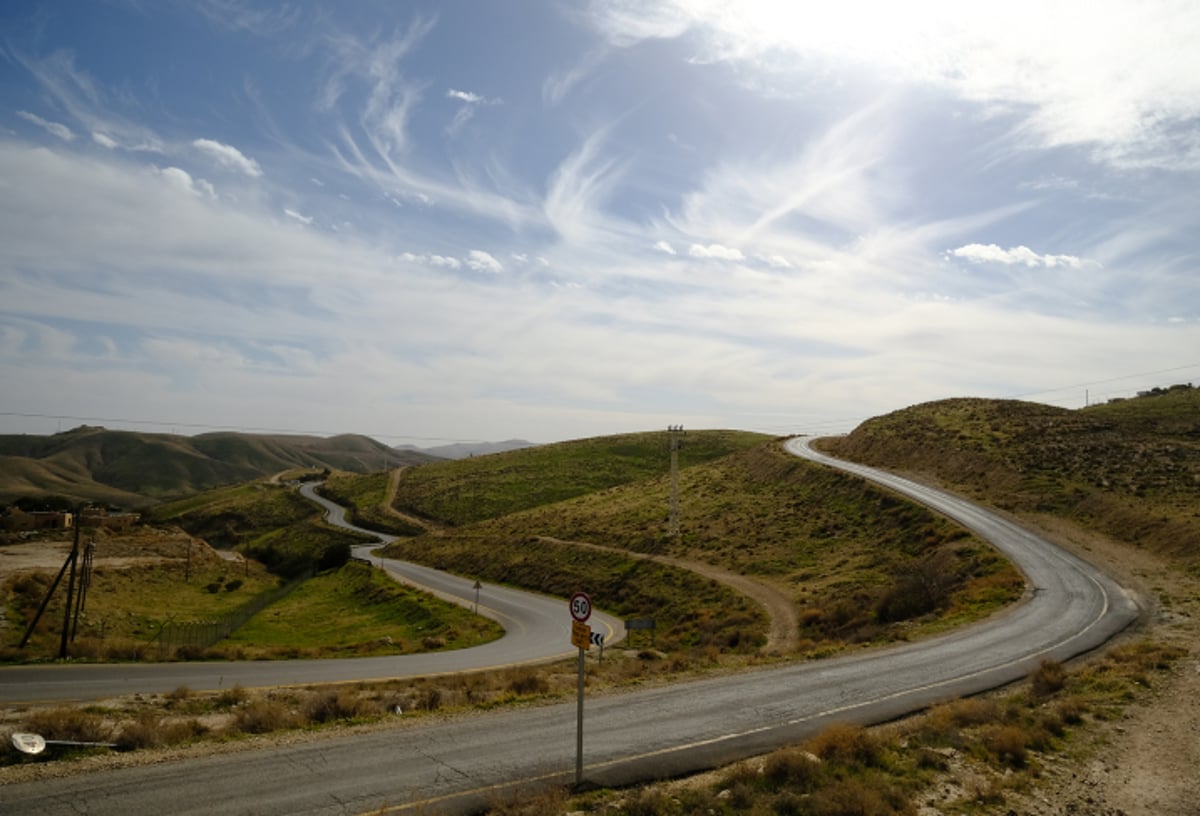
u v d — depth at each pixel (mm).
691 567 62375
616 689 21938
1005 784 13227
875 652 28328
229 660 35156
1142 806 12523
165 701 21734
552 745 15617
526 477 136250
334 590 74625
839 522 66125
